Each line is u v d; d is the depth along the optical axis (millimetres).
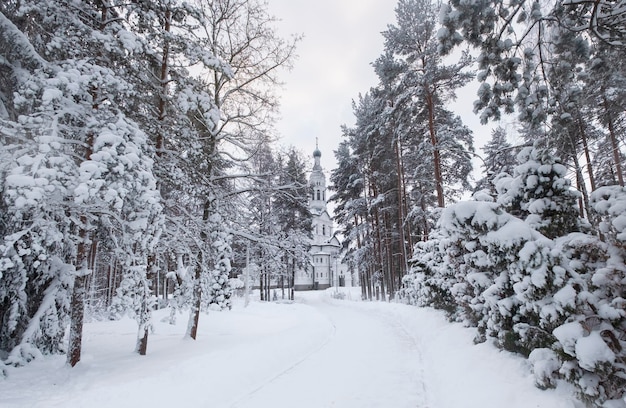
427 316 12781
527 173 6094
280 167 13836
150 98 9930
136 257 7297
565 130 5996
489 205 5781
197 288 10977
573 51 5562
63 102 6504
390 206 28031
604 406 3525
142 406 5355
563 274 4250
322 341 11891
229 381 6852
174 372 6805
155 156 8805
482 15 5254
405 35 17297
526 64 5918
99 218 8180
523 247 4766
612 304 3904
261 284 34781
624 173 15258
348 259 33438
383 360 8828
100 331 14320
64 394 5676
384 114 18234
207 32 11859
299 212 30969
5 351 7672
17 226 6840
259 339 11039
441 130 17359
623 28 4969
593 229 5539
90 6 8047
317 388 6824
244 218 12984
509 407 4199
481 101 6160
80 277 7695
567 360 4078
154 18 8391
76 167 6570
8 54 7148
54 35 7086
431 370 7422
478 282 6969
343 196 34219
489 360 5879
